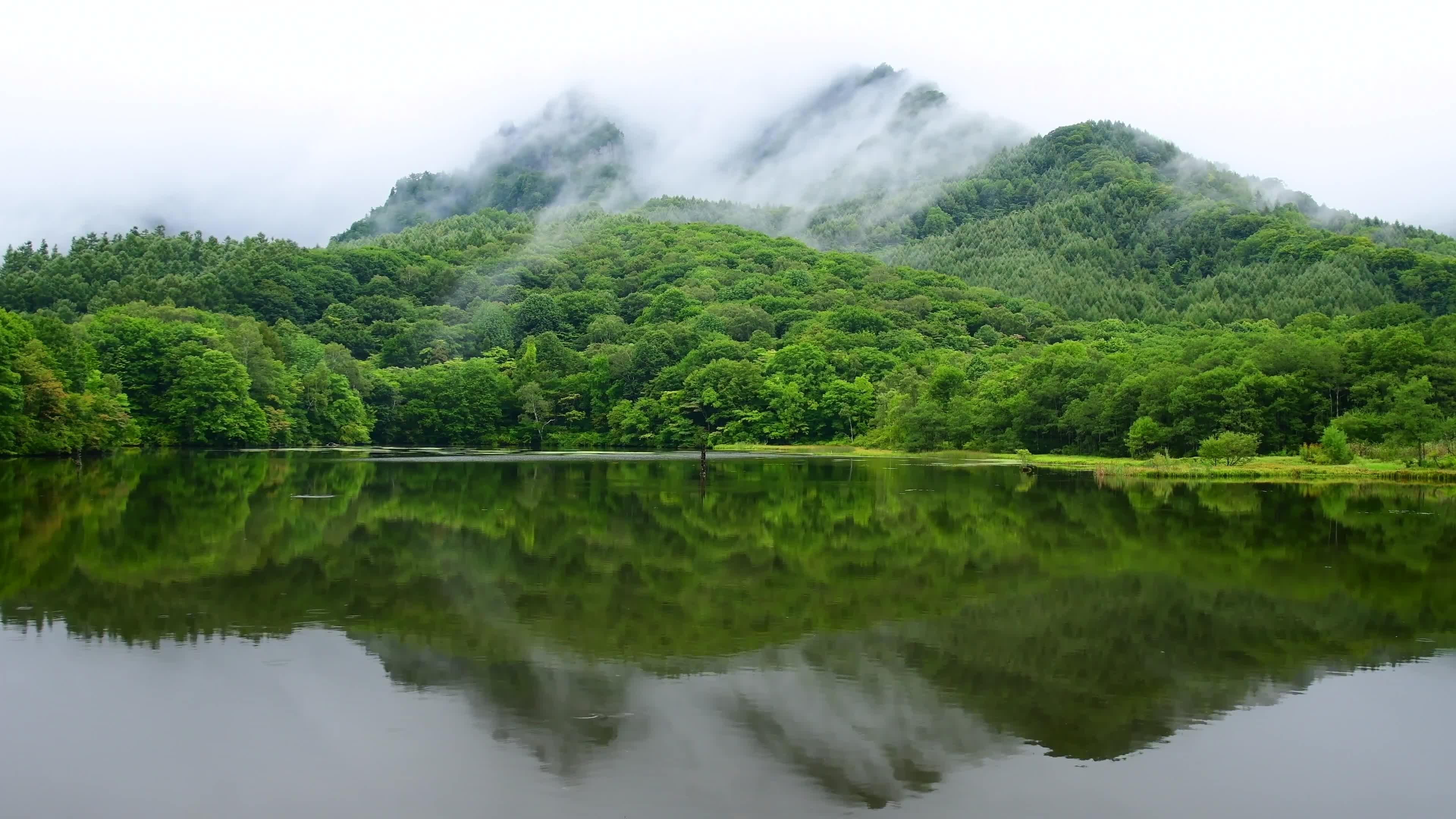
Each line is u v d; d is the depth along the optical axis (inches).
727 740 837.8
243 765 775.1
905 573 1595.7
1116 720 901.8
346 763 781.9
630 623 1232.8
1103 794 746.2
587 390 7342.5
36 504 2345.0
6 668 1003.3
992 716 907.4
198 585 1418.6
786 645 1140.5
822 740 842.2
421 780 751.7
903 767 788.0
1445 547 1879.9
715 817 696.4
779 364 7249.0
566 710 906.7
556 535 1962.4
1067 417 4943.4
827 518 2284.7
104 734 834.2
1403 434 3597.4
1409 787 765.3
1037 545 1886.1
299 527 2009.1
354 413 6392.7
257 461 4210.1
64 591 1362.0
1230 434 3890.3
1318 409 4153.5
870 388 6820.9
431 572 1545.3
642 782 752.3
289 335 7298.2
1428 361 4042.8
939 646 1139.3
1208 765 801.6
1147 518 2295.8
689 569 1612.9
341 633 1157.7
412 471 3762.3
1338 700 965.2
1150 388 4429.1
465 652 1087.0
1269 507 2546.8
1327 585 1515.7
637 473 3767.2
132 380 5152.6
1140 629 1233.4
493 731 852.0
